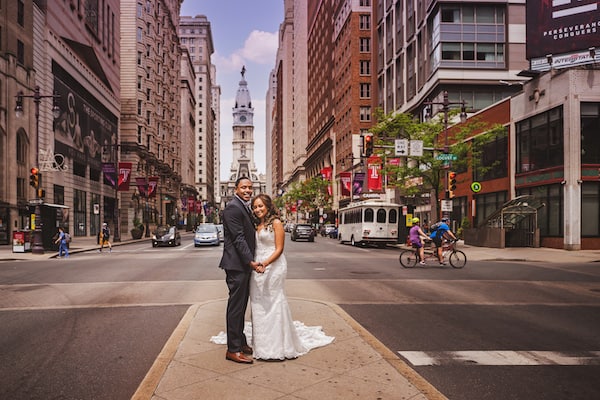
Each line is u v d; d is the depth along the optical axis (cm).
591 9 2838
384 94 5694
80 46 4750
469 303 954
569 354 586
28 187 3653
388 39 5553
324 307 816
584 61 2855
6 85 3347
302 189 8062
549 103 2700
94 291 1127
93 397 439
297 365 490
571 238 2505
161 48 7894
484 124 2942
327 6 8975
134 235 5175
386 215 3200
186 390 418
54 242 2759
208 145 18338
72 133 4481
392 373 465
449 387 466
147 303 952
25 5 3603
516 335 683
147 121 7250
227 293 1075
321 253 2552
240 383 436
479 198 3647
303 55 12769
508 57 3925
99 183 5441
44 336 676
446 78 3894
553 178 2666
